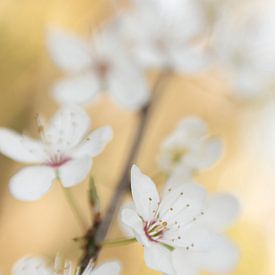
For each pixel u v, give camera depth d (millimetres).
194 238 201
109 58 250
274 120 328
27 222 305
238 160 337
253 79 269
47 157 206
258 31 270
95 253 199
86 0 302
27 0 301
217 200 209
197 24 261
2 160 296
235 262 208
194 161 221
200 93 332
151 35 256
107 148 308
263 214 335
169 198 202
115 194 219
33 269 197
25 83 302
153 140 324
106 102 312
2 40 299
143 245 192
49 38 251
